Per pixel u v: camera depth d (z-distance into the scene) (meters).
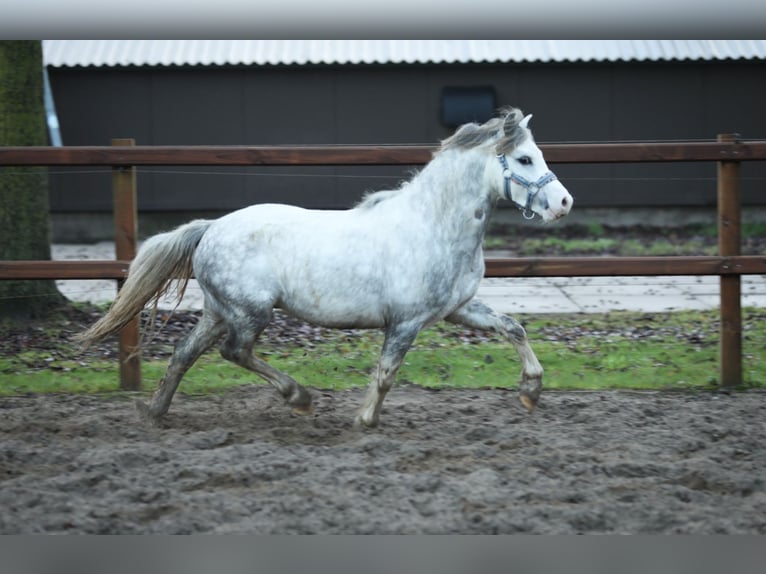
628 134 24.38
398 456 7.65
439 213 7.99
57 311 13.20
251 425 8.70
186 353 8.50
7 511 6.44
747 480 7.03
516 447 8.02
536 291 16.78
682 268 10.02
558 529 6.21
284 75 24.02
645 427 8.71
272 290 8.07
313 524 6.26
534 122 24.30
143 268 8.34
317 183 24.02
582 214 24.64
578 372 10.86
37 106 13.51
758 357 11.37
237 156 9.89
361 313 8.05
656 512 6.43
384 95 24.12
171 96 23.95
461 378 10.62
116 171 9.93
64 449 7.82
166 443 8.05
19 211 13.18
